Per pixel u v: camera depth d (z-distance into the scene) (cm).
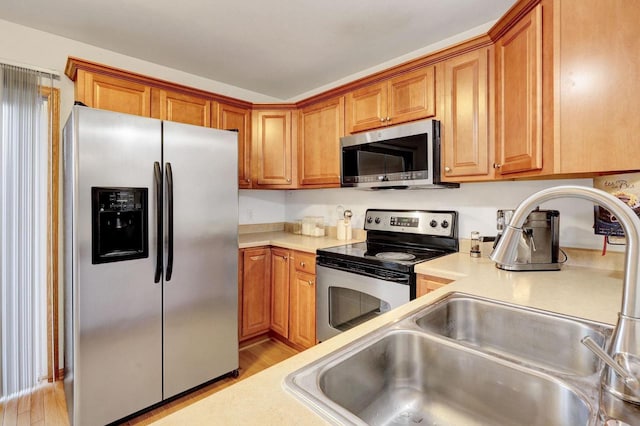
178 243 188
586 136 117
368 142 226
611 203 60
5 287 197
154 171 178
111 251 170
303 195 337
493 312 112
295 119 290
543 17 131
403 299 179
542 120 132
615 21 110
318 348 78
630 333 60
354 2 183
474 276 150
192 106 251
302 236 306
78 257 156
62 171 210
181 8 188
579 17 118
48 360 215
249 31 213
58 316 219
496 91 170
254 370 232
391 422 81
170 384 189
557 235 161
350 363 76
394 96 218
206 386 211
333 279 221
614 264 159
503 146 162
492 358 76
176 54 246
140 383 177
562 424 65
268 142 291
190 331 196
